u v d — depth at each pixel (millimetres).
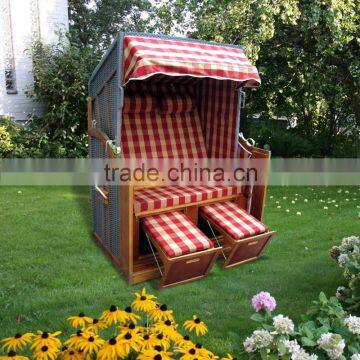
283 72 8023
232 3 6281
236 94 4211
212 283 3514
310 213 5383
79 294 3240
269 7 5902
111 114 3537
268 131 8773
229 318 2947
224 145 4461
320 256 4027
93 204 4273
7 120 7449
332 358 2018
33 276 3512
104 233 3996
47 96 7699
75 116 7660
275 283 3484
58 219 4875
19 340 1792
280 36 7176
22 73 8203
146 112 4602
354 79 7621
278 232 4668
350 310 2811
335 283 3467
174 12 7625
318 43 6605
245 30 6219
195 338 2682
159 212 3721
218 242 4180
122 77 3229
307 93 8508
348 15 6297
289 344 2039
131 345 1716
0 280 3418
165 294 3311
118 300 3178
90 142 4207
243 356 2488
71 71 7723
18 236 4344
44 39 8266
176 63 3098
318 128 9445
